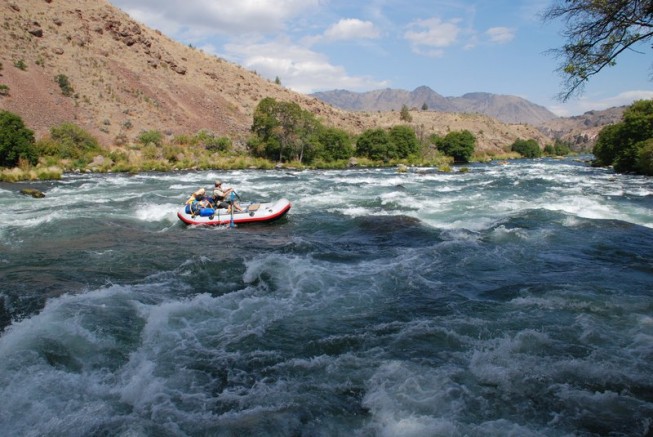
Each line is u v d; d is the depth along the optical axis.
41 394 5.98
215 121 79.19
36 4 77.31
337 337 7.65
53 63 67.50
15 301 9.20
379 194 25.59
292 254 12.85
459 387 6.02
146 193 26.77
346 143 64.12
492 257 12.15
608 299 8.97
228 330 7.96
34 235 15.21
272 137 61.06
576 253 12.41
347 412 5.58
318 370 6.61
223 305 9.05
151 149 55.69
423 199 22.92
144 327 8.01
